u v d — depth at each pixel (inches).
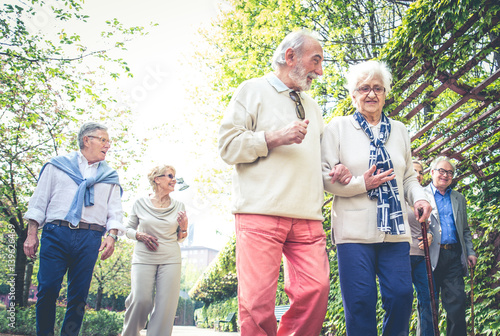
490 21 126.2
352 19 346.3
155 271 145.1
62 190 112.0
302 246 82.2
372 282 87.0
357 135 98.0
